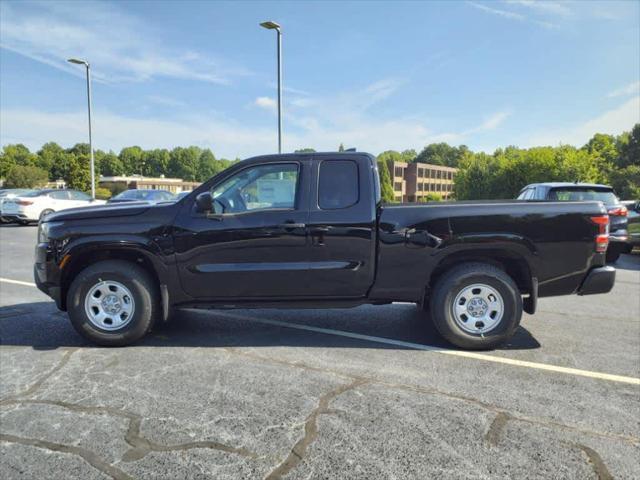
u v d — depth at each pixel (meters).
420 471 2.39
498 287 4.21
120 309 4.31
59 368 3.79
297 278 4.28
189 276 4.28
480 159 67.88
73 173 53.34
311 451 2.57
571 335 4.79
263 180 4.35
